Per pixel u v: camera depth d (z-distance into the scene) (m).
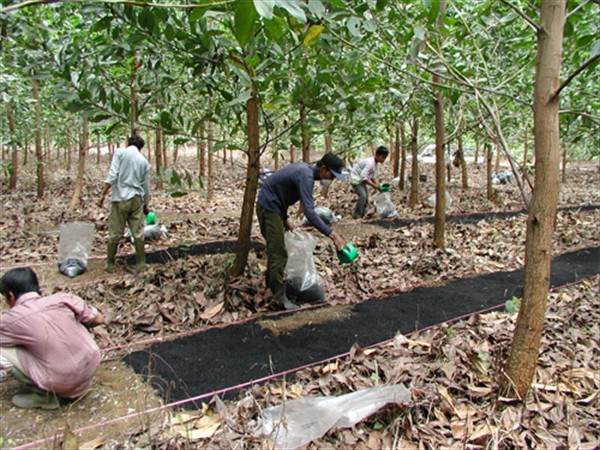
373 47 3.92
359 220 7.58
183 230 6.56
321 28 2.42
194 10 1.55
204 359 3.20
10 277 2.55
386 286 4.69
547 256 2.33
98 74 3.93
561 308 3.99
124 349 3.34
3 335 2.47
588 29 2.91
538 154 2.21
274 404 2.62
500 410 2.51
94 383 2.88
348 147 5.79
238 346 3.40
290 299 4.22
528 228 2.35
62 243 4.87
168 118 3.62
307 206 3.66
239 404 2.55
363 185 7.67
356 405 2.42
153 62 4.06
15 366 2.53
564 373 2.94
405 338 3.36
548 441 2.33
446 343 3.17
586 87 4.47
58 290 4.20
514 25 4.24
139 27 3.17
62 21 4.50
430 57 3.74
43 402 2.61
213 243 5.92
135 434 2.36
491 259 5.70
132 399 2.71
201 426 2.38
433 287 4.75
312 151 17.14
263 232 3.97
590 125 4.03
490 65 4.18
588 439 2.38
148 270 4.72
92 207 8.09
